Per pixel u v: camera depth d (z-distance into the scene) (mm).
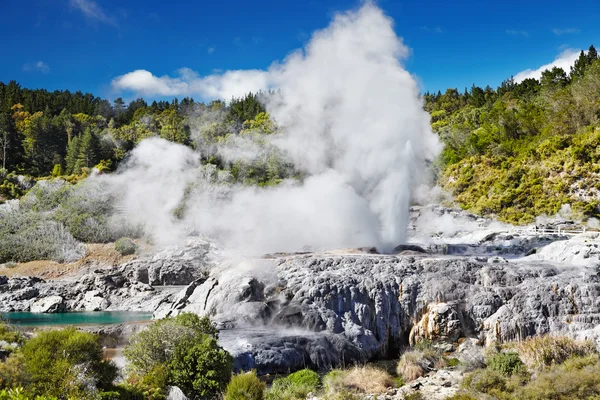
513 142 71125
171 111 123688
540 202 56875
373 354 21406
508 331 21172
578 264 25688
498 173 65375
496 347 18641
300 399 14445
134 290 38469
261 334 19984
